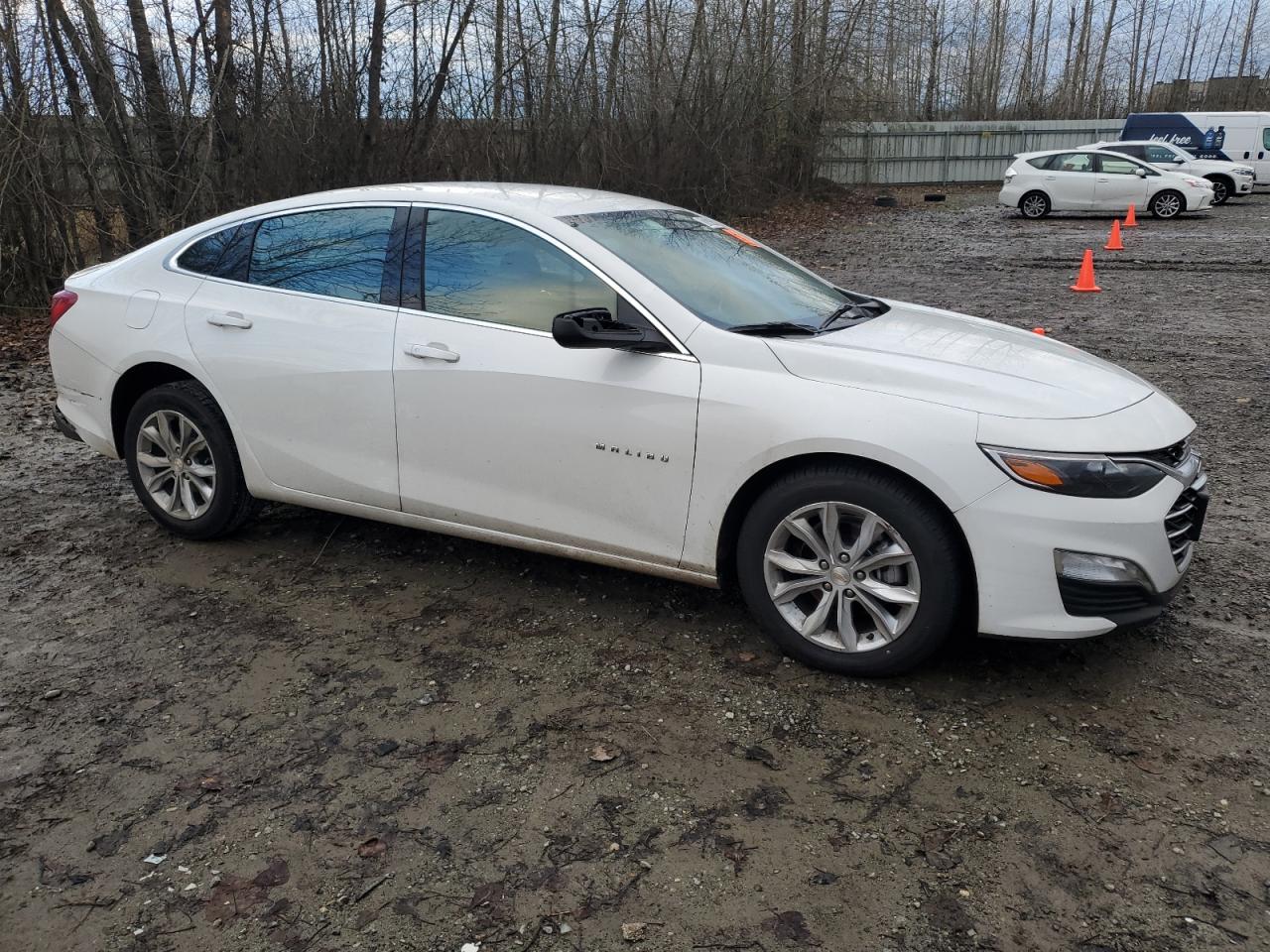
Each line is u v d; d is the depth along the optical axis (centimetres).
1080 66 4869
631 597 410
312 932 237
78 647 374
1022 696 333
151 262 467
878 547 331
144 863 261
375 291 408
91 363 471
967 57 4816
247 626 390
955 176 3500
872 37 2662
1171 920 237
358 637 380
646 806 281
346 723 323
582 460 365
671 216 436
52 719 327
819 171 2870
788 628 350
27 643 378
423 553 457
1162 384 762
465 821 275
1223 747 304
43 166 1202
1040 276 1366
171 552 462
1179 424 347
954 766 297
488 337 379
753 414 333
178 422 458
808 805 280
